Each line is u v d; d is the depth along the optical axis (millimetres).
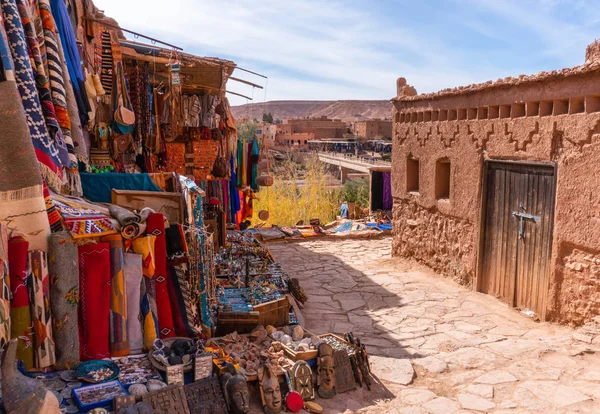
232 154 11289
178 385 4289
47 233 4266
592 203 6461
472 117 8875
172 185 6250
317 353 5336
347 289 9414
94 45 7109
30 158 4145
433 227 10328
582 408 4859
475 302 8453
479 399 5129
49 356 4234
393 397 5230
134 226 4777
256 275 8742
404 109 11141
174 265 5293
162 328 5121
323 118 90500
